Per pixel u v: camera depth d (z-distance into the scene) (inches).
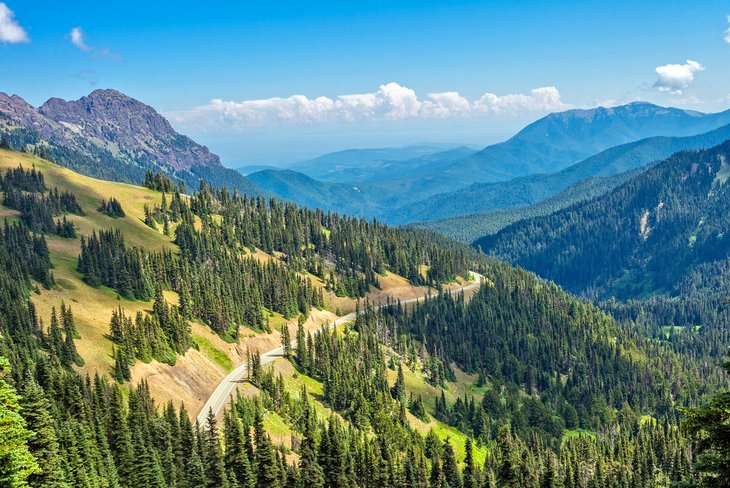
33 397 2496.3
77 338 5044.3
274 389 5452.8
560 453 6678.2
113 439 3538.4
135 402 3858.3
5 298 4901.6
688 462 5506.9
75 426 3095.5
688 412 1047.6
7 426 1259.2
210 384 5792.3
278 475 3582.7
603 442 7160.4
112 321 5383.9
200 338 6530.5
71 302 5935.0
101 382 4079.7
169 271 7785.4
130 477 3245.6
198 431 3929.6
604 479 5216.5
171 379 5378.9
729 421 1021.8
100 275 6712.6
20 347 4190.5
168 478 3462.1
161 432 3804.1
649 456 6033.5
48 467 2437.3
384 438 5068.9
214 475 3344.0
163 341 5674.2
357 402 6171.3
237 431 3491.6
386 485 3973.9
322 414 5949.8
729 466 1007.0
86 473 2842.0
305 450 3533.5
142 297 6811.0
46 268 6131.9
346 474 3850.9
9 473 1255.5
